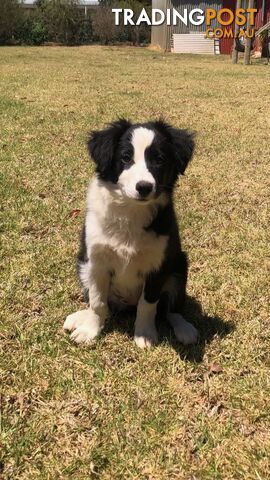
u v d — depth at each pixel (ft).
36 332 3.76
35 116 9.21
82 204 5.66
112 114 9.56
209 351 3.68
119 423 3.10
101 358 3.58
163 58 23.27
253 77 15.51
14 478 2.80
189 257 4.80
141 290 3.80
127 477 2.82
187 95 11.95
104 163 3.47
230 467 2.88
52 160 6.93
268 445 3.01
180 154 3.57
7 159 6.89
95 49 28.94
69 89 12.24
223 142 8.14
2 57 20.83
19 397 3.25
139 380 3.40
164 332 3.89
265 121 9.55
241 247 5.01
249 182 6.55
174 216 3.75
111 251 3.55
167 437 3.03
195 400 3.29
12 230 5.07
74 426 3.07
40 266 4.51
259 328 3.91
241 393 3.34
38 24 33.40
